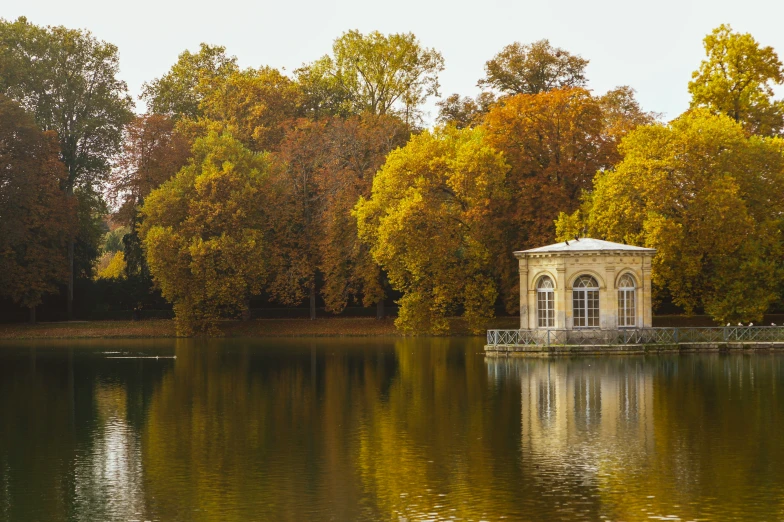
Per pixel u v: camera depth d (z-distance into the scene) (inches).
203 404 1566.2
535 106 3026.6
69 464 1114.7
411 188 3021.7
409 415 1411.2
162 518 895.1
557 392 1625.2
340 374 1989.4
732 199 2623.0
